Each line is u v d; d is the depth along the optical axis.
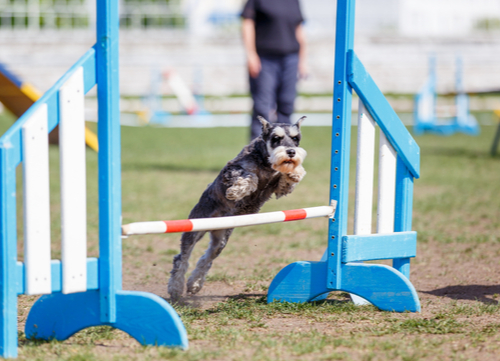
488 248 9.12
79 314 4.86
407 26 54.88
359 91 5.95
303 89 46.09
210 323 5.48
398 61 47.28
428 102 30.19
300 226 11.17
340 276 6.03
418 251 8.97
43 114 4.43
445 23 56.22
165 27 50.31
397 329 5.17
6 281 4.35
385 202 6.31
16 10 47.00
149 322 4.71
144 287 7.14
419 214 11.97
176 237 10.37
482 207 12.69
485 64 47.75
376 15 54.81
